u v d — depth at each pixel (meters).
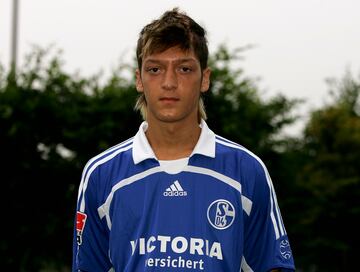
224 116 16.25
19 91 15.61
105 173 3.79
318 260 21.44
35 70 16.00
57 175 15.65
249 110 16.59
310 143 23.69
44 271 16.66
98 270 3.92
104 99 16.05
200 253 3.62
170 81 3.63
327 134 23.52
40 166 15.56
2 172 15.53
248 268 3.88
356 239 21.14
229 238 3.66
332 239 20.78
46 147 15.88
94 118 15.94
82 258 3.91
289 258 3.87
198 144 3.75
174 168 3.73
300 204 19.70
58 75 16.06
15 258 15.54
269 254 3.82
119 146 3.88
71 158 15.84
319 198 20.61
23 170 15.58
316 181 21.16
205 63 3.77
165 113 3.65
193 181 3.72
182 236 3.64
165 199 3.69
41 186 15.67
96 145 15.83
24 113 15.49
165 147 3.78
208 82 3.85
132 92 16.19
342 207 20.73
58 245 15.67
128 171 3.76
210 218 3.67
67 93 16.20
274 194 3.86
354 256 21.38
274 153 17.06
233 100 16.52
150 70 3.67
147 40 3.71
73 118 15.75
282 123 16.88
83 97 16.09
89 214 3.85
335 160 22.58
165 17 3.74
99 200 3.80
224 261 3.63
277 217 3.86
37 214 15.59
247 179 3.75
